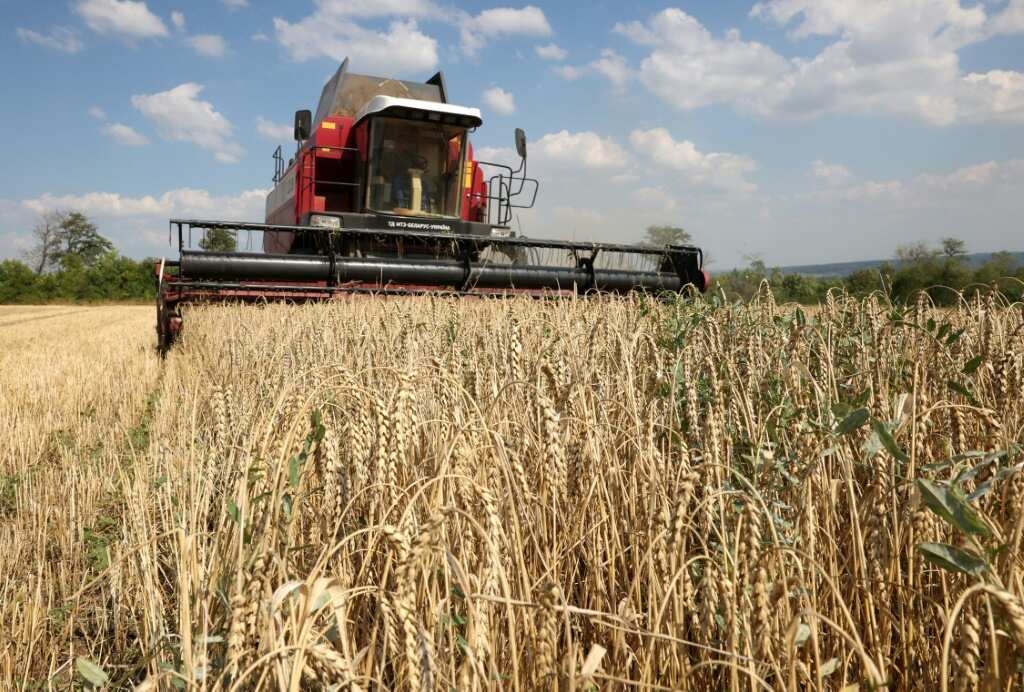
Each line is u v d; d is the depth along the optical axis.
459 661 2.30
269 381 4.69
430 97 16.12
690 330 4.71
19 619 3.58
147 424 8.19
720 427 2.82
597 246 12.82
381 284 11.80
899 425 2.39
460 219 13.56
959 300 5.37
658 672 2.15
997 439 2.37
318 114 17.12
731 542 2.28
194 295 11.36
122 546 3.59
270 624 1.54
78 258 83.75
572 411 3.13
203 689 1.68
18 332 24.62
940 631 2.22
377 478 2.30
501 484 2.68
